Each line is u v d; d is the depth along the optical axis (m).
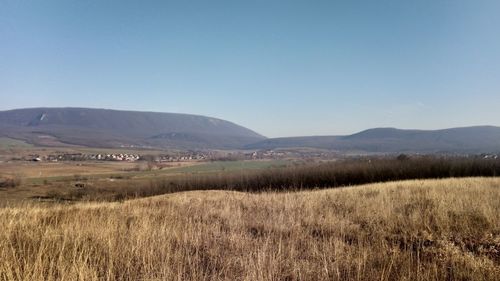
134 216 8.92
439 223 7.98
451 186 16.05
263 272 4.84
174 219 8.96
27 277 4.07
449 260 5.60
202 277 4.75
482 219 8.18
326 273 4.82
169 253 5.45
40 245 5.27
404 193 13.85
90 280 4.37
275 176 54.62
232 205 12.39
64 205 10.82
